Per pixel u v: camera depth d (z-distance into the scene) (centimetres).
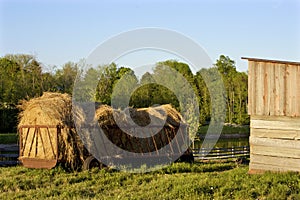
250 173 1234
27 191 994
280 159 1209
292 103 1196
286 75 1206
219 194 927
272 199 873
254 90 1250
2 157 1689
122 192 979
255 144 1244
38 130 1355
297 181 1059
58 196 935
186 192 937
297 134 1188
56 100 1388
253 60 1251
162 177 1195
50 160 1307
